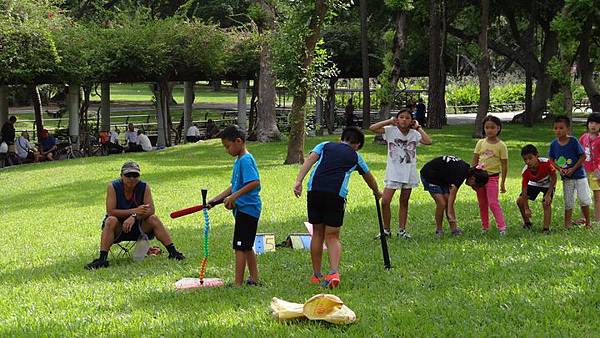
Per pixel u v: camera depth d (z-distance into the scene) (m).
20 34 25.56
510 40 46.53
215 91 77.69
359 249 9.57
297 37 20.80
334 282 7.55
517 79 62.22
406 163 10.16
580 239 9.38
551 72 25.42
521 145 27.11
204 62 30.11
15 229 13.20
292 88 21.31
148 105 55.31
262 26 29.11
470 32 40.72
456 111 53.25
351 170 7.87
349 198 14.69
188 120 33.22
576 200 12.88
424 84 58.25
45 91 48.66
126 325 6.56
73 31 27.83
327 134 33.88
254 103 33.41
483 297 6.89
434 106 36.00
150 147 29.19
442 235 10.36
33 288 8.28
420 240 10.04
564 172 10.41
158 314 6.89
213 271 8.74
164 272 8.86
